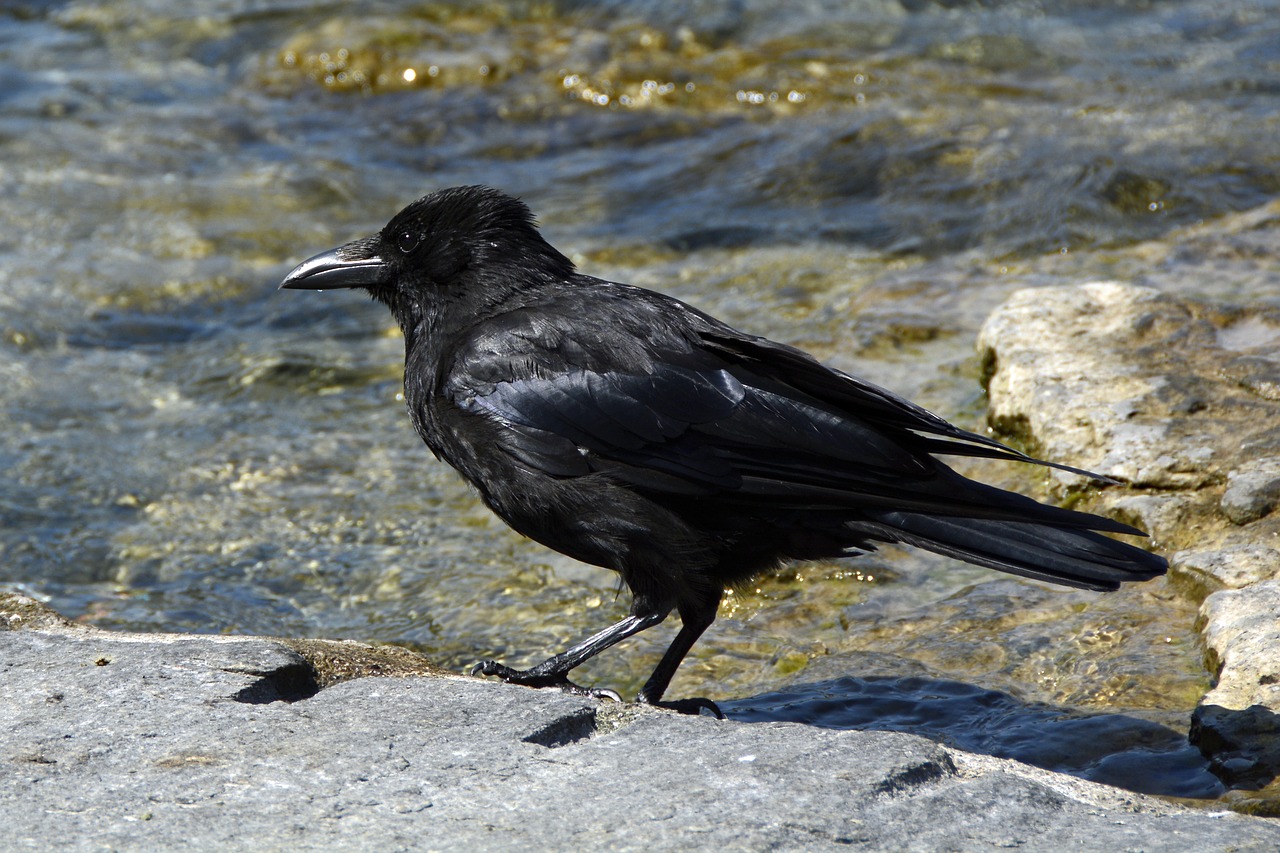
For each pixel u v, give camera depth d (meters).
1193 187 18.36
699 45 24.81
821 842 5.74
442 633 10.73
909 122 21.36
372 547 12.16
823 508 8.05
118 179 20.59
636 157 21.31
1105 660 8.90
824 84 23.05
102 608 11.31
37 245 18.53
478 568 11.71
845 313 15.75
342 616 11.15
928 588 10.59
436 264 9.42
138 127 22.48
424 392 9.10
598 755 6.47
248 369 15.60
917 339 14.77
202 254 18.39
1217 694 7.96
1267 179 18.58
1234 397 11.36
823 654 9.70
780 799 6.05
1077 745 7.96
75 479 13.35
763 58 24.14
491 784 6.16
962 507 7.77
